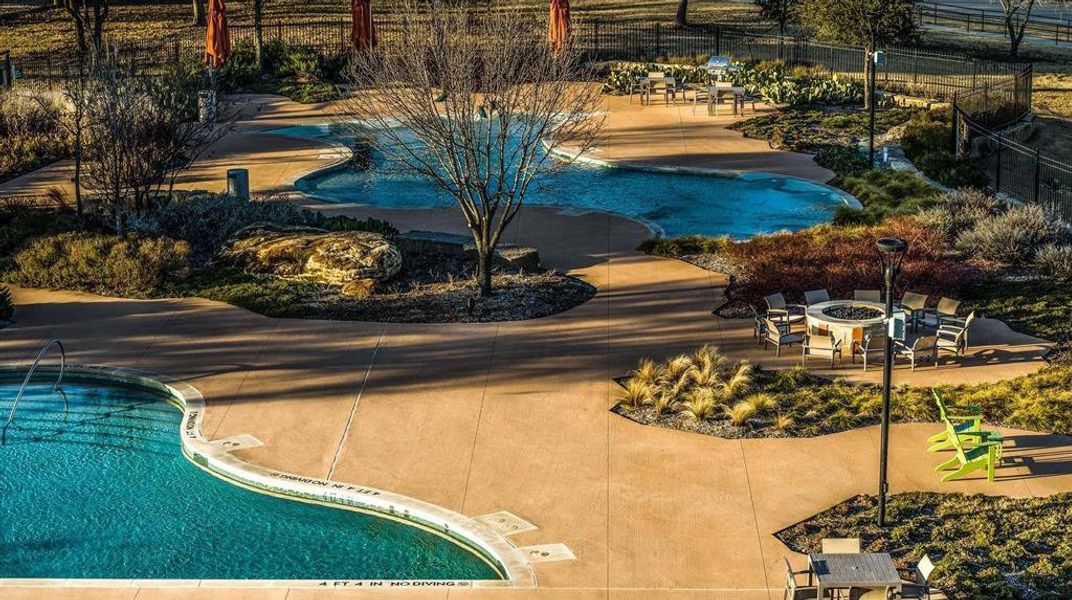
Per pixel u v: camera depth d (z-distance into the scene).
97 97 33.94
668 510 18.34
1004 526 17.61
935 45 63.81
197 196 34.53
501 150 27.33
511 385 23.12
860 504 18.44
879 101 48.34
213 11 49.66
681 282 28.86
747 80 51.31
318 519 18.58
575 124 31.77
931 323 25.20
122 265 28.70
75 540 17.81
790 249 29.47
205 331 26.12
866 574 15.39
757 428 21.05
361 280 28.38
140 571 16.94
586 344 25.09
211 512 18.75
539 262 30.12
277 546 17.70
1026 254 29.78
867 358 23.88
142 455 20.78
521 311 26.91
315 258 28.92
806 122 46.03
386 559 17.38
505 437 20.91
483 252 27.56
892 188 36.34
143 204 33.88
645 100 50.31
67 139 42.62
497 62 27.70
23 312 27.39
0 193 37.69
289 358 24.58
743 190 38.12
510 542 17.45
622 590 16.20
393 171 37.75
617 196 37.56
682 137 44.22
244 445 20.70
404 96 28.23
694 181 39.25
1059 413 21.14
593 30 64.75
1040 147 44.66
